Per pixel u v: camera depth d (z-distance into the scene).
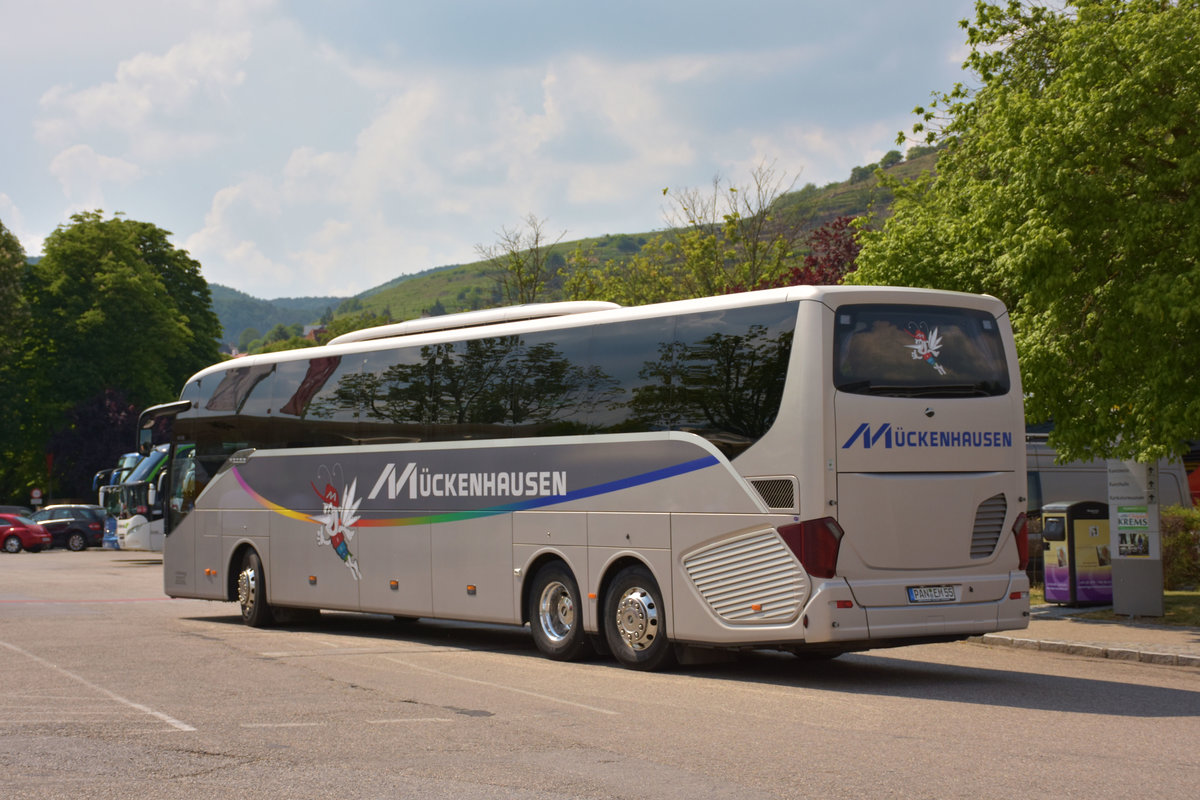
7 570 36.00
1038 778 7.35
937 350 12.08
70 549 53.41
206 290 81.25
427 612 15.63
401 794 6.95
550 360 14.16
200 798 6.86
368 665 13.26
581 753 8.16
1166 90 15.38
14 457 75.19
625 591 13.02
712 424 12.24
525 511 14.27
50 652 14.38
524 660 13.88
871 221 27.44
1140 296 15.04
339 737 8.77
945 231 21.00
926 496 11.76
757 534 11.71
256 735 8.84
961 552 11.93
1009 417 12.37
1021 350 17.16
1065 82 16.17
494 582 14.66
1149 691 11.33
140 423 21.34
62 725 9.27
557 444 13.92
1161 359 15.37
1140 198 15.42
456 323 16.00
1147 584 17.58
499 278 44.44
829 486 11.34
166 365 76.06
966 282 20.59
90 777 7.42
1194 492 31.72
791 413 11.52
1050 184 15.68
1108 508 18.94
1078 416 16.95
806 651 14.34
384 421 16.55
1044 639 15.22
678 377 12.66
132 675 12.29
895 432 11.67
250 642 15.80
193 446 20.45
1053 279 15.81
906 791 7.00
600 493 13.34
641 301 44.28
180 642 15.65
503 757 8.02
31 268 74.00
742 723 9.41
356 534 16.84
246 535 18.98
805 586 11.31
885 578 11.53
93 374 71.44
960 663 13.84
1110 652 14.33
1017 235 16.09
